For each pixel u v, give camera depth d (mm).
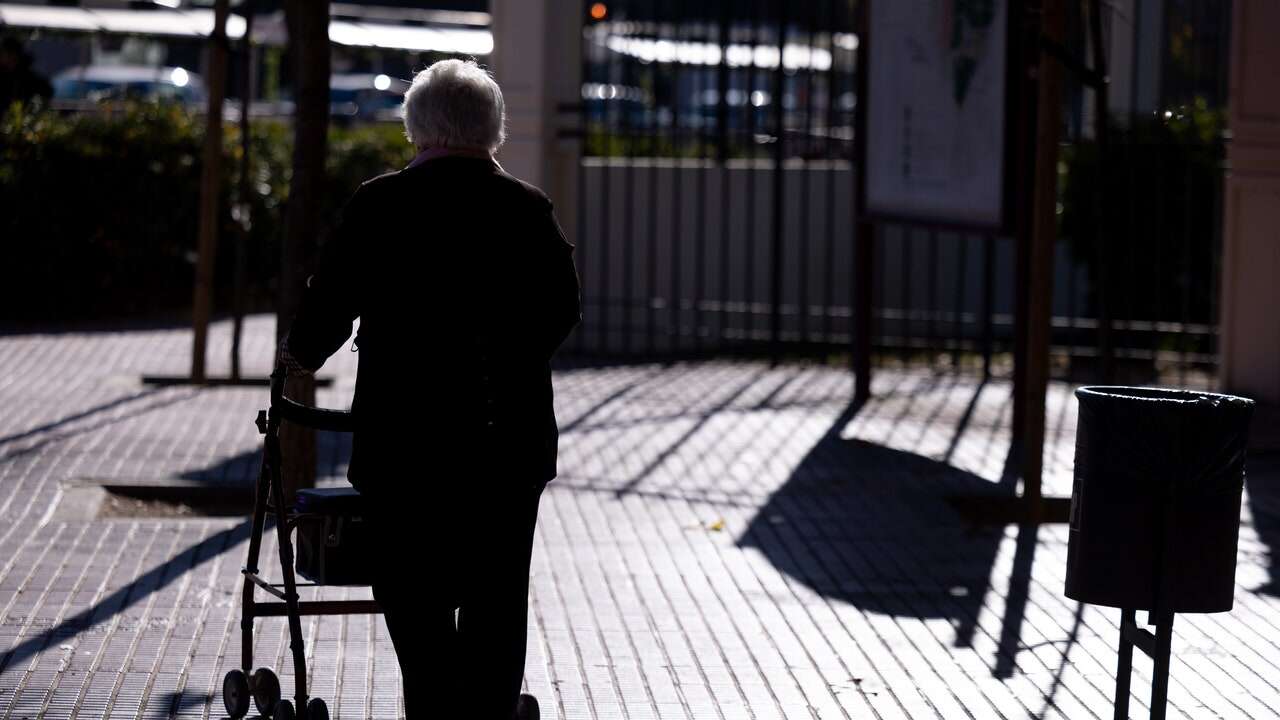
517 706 5320
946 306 18844
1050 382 15820
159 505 10031
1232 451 5426
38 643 6887
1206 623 7734
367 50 26531
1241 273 14516
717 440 12375
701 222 17406
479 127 5047
